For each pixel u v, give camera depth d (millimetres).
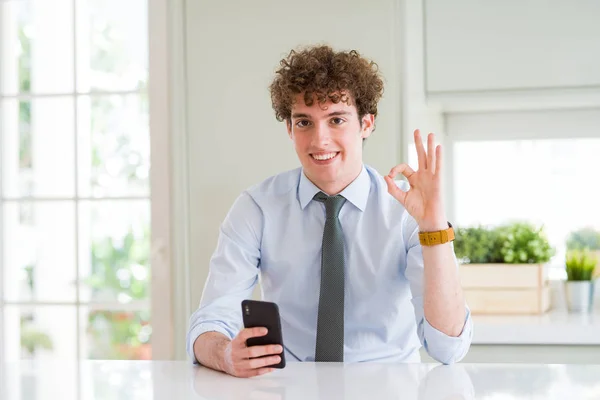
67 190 3156
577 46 2688
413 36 2715
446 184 3287
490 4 2723
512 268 2889
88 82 3145
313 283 1855
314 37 2750
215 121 2809
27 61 3199
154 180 2842
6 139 3141
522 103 2918
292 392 1331
